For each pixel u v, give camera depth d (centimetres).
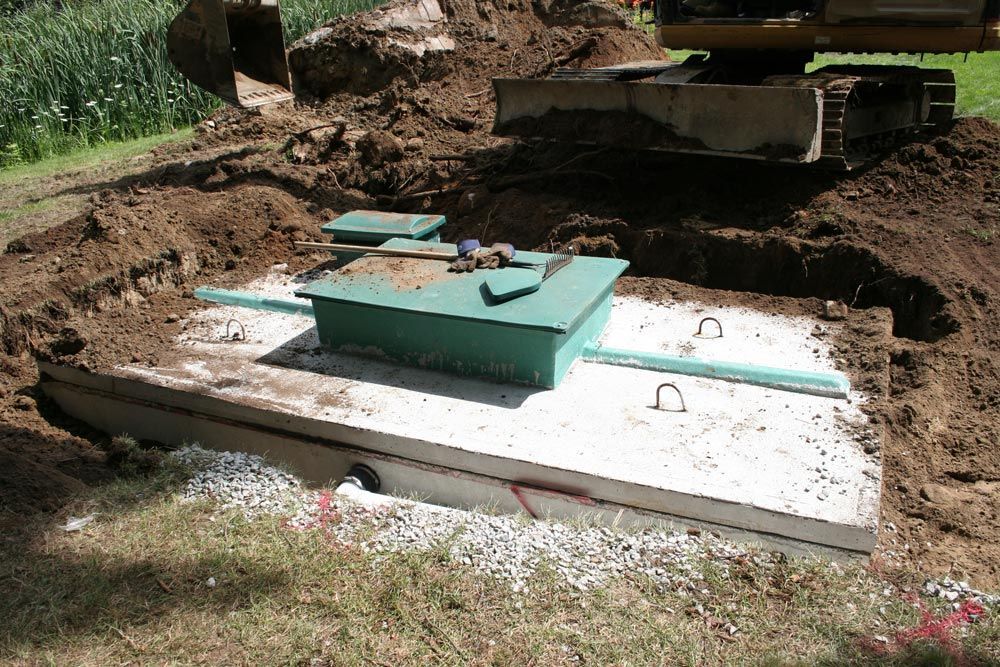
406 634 329
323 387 480
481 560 367
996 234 604
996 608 330
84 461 470
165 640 326
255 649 322
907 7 617
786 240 602
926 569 355
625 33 1037
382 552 375
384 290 491
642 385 471
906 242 586
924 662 304
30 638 326
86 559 371
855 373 482
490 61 1070
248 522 400
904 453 425
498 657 317
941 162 682
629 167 738
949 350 502
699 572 355
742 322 558
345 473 457
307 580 357
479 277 503
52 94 1141
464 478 420
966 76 1036
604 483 386
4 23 1341
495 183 774
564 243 680
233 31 873
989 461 423
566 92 705
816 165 643
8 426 509
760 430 421
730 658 313
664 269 640
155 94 1184
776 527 362
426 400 460
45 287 596
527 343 455
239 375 499
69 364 525
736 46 693
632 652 317
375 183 830
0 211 834
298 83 1161
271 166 870
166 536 389
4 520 394
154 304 619
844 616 329
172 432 507
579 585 350
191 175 870
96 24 1205
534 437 418
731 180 686
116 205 682
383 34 1106
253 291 640
